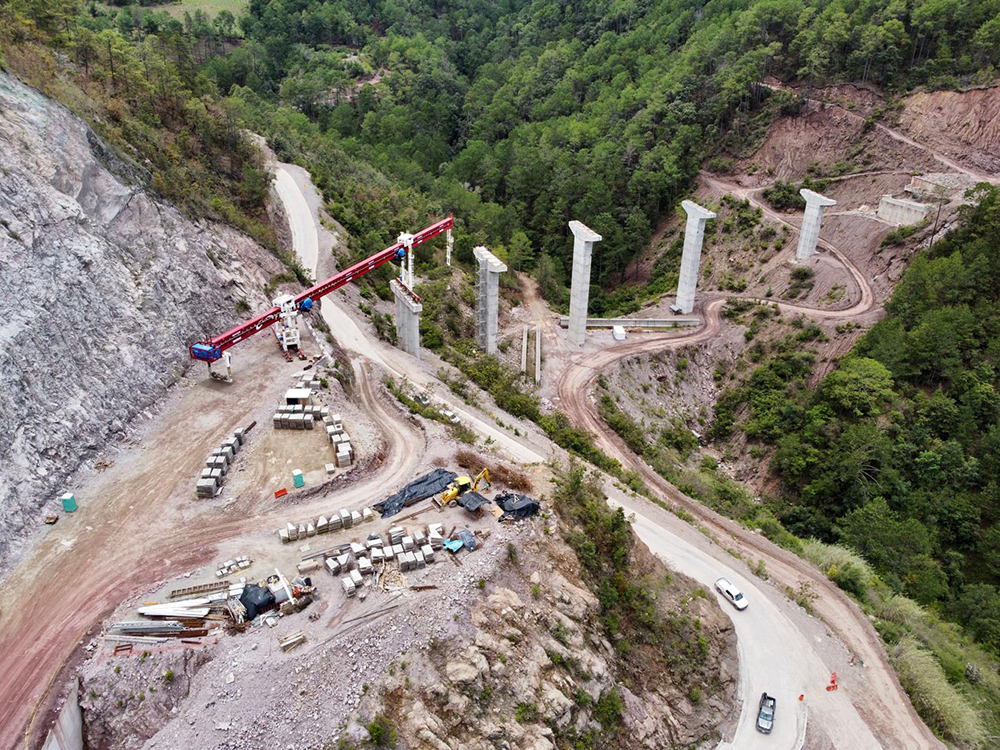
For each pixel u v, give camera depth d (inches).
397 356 3189.0
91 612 1546.5
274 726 1349.7
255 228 3321.9
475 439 2578.7
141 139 2947.8
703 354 4343.0
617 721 1743.4
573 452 3006.9
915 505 3154.5
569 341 4330.7
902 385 3531.0
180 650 1462.8
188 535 1795.0
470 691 1488.7
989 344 3484.3
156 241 2561.5
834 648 2236.7
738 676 2118.6
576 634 1738.4
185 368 2429.9
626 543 2140.7
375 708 1391.5
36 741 1288.1
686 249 4503.0
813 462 3427.7
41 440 1845.5
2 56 2313.0
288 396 2308.1
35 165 2176.4
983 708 2206.0
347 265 3855.8
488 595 1672.0
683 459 3644.2
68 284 2102.6
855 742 1972.2
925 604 2775.6
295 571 1701.5
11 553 1657.2
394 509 1936.5
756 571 2488.9
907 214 4271.7
